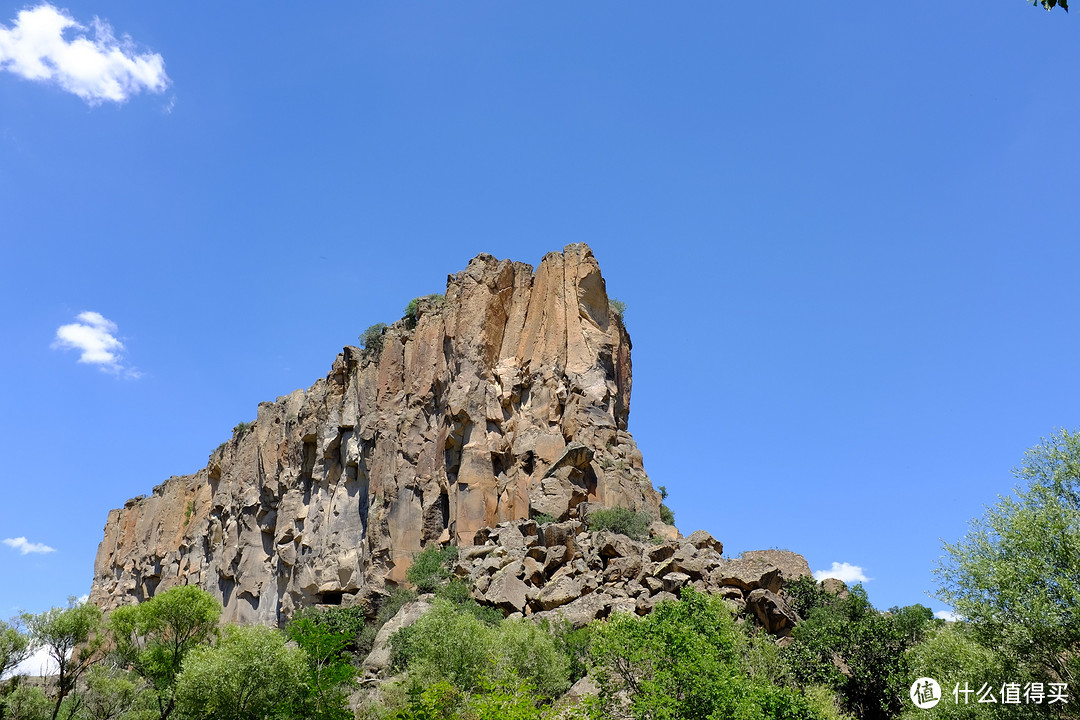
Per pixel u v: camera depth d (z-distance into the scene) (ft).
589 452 198.59
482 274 240.32
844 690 122.52
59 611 149.07
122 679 156.25
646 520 187.11
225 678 126.93
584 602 154.92
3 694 147.64
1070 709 88.79
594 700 109.50
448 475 219.41
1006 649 91.86
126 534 407.85
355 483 250.57
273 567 281.54
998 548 98.17
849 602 140.56
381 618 187.83
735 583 149.79
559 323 226.58
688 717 101.65
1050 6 54.39
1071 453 99.25
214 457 357.20
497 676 123.34
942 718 94.22
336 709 131.34
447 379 232.12
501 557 180.86
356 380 267.18
